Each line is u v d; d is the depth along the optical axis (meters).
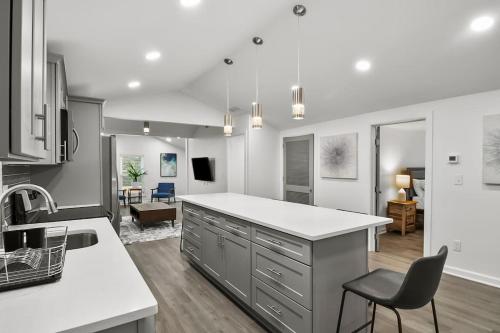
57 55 1.96
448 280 3.05
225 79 4.30
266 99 4.54
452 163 3.19
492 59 2.52
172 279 3.16
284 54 3.26
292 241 1.84
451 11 2.17
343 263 1.88
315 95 3.99
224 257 2.66
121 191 9.59
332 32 2.71
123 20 1.87
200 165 7.21
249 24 2.60
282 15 2.62
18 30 0.73
